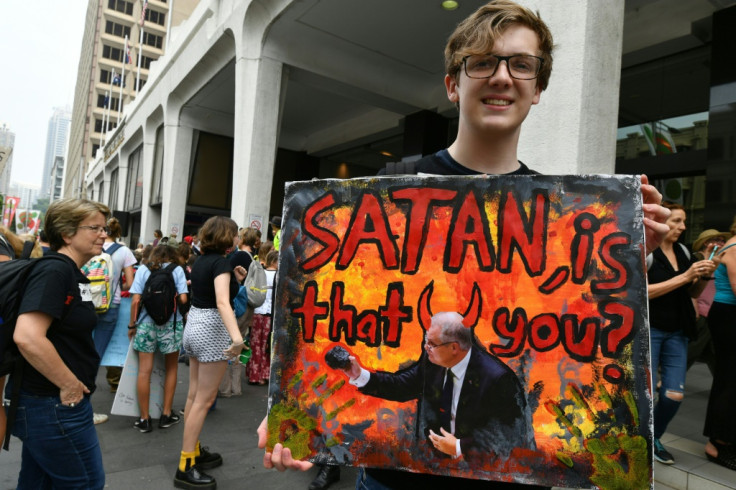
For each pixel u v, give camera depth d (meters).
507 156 1.26
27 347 1.97
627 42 7.90
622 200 1.12
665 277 3.31
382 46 11.53
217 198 19.75
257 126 11.11
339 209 1.25
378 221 1.23
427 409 1.13
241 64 11.34
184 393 5.58
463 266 1.17
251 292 4.79
